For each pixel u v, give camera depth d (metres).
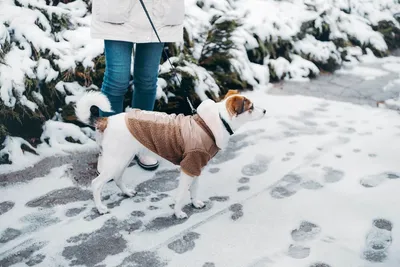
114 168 2.48
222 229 2.43
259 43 5.05
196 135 2.38
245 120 2.49
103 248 2.28
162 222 2.51
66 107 3.52
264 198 2.73
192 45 4.59
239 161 3.24
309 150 3.37
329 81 5.14
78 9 4.20
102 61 3.68
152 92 3.09
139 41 2.73
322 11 5.96
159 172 3.09
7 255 2.21
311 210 2.58
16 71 3.29
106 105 2.39
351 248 2.23
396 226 2.39
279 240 2.32
